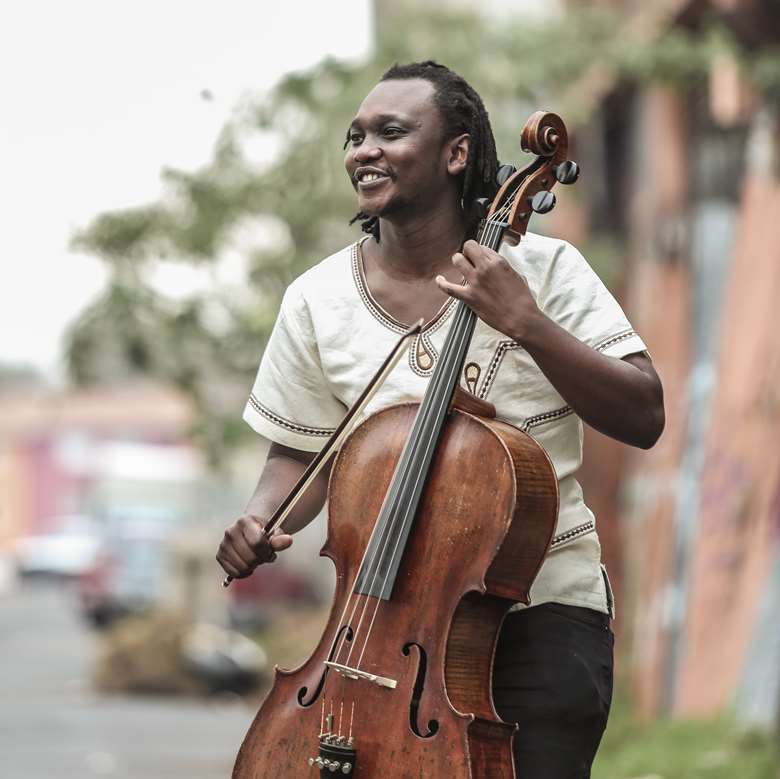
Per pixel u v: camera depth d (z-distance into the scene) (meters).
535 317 5.30
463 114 5.70
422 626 5.35
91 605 50.06
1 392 131.25
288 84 17.86
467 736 5.19
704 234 17.44
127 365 19.95
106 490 57.72
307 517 6.14
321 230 19.52
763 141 15.80
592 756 5.67
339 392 5.91
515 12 20.20
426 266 5.79
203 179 18.81
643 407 5.45
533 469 5.35
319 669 5.54
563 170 5.64
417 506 5.43
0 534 114.25
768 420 14.61
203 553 44.62
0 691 30.95
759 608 14.08
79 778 17.20
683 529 16.47
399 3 19.91
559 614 5.62
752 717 13.59
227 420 19.97
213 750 21.09
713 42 16.05
